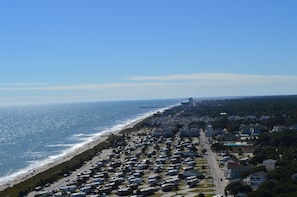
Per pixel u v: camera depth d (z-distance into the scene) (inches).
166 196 6820.9
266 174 6958.7
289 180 6427.2
